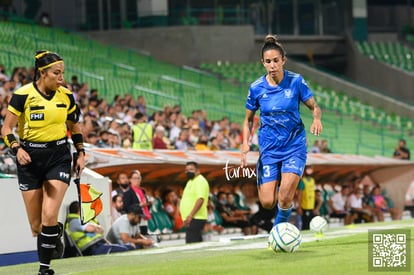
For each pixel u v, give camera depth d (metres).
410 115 82.12
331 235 26.16
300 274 15.35
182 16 82.94
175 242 38.38
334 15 91.19
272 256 18.75
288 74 19.44
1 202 26.38
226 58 83.31
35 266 20.97
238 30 84.00
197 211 32.47
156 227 38.75
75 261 21.55
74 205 27.97
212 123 54.09
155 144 43.56
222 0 84.44
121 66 70.94
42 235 17.44
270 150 19.48
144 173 38.84
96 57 73.38
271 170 19.52
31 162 17.41
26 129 17.36
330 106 78.94
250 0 86.00
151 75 73.50
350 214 49.44
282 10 88.38
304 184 42.75
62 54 70.25
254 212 43.28
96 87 65.25
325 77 84.12
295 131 19.41
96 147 36.59
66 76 63.72
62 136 17.50
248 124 20.06
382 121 79.19
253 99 19.67
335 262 16.97
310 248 20.31
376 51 90.25
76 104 17.89
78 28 83.88
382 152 70.56
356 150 68.94
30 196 17.59
